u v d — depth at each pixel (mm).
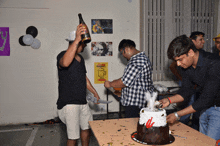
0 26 3820
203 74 1670
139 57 2229
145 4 4141
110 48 4254
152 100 1422
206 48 4539
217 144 1229
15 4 3832
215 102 1785
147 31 4199
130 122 1717
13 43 3898
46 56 4035
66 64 1841
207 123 1952
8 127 3854
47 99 4109
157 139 1271
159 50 4305
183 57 1528
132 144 1265
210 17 4469
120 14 4262
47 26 3984
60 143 3100
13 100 3984
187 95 1844
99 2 4156
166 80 4383
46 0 3941
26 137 3350
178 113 1582
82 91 2043
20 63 3951
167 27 4289
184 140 1328
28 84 4016
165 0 4238
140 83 2221
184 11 4348
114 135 1418
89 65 4195
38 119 4098
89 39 1815
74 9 4062
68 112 1970
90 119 2213
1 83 3916
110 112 4355
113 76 4305
